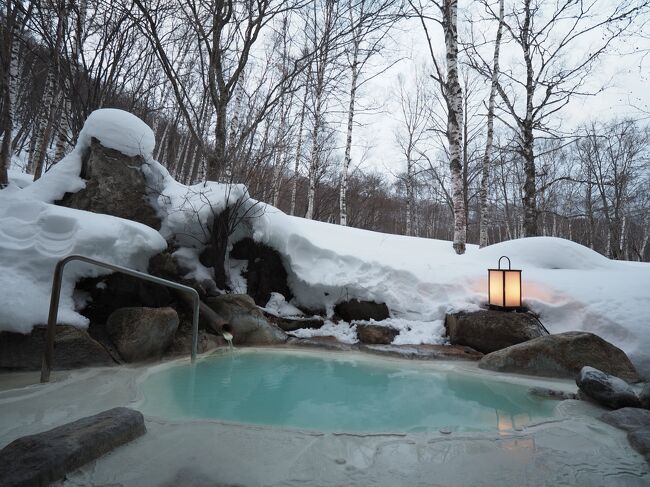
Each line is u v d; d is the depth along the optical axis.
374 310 6.25
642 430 2.34
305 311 6.70
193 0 6.00
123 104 9.68
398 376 4.23
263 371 4.27
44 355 3.12
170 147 14.61
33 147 14.28
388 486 1.68
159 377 3.71
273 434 2.26
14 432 2.13
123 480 1.60
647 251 29.58
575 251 6.89
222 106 6.86
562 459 2.02
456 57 8.44
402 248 8.36
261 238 6.78
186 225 6.20
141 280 4.96
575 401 3.28
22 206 4.71
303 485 1.65
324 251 6.74
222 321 5.06
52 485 1.50
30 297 3.74
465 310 5.59
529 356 4.32
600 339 4.30
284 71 8.38
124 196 6.21
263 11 6.01
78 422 1.95
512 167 24.64
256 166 7.88
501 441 2.29
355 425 2.73
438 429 2.62
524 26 10.90
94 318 4.48
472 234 34.31
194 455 1.90
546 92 10.71
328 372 4.34
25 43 7.08
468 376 4.23
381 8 5.62
